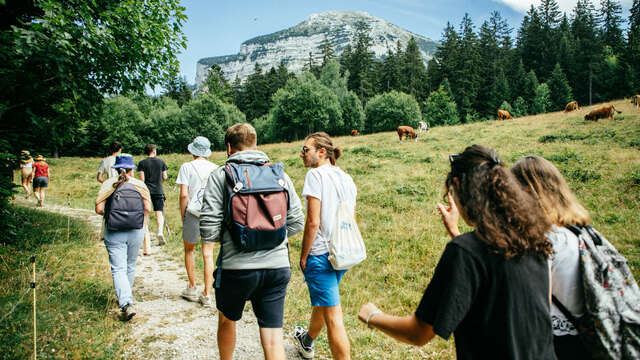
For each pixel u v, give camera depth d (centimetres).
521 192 122
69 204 1098
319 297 263
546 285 119
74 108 539
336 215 263
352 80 8725
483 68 7894
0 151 477
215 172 233
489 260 116
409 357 314
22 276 444
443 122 6569
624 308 129
